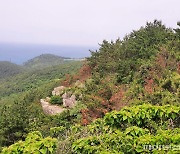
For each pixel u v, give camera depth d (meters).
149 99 12.57
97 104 14.80
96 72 20.41
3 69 123.00
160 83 14.13
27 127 16.52
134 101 12.93
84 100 16.58
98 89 16.64
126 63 18.31
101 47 23.56
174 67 15.80
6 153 4.26
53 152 4.38
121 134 4.52
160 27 21.89
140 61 17.97
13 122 16.47
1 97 55.31
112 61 20.36
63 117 16.20
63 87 23.81
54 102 20.94
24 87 56.81
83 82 21.22
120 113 5.19
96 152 4.26
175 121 5.38
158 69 16.08
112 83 17.47
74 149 4.54
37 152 4.13
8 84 66.50
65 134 5.79
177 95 11.97
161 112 5.30
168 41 18.75
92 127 5.29
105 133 5.02
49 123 16.00
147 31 21.62
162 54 17.16
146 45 19.62
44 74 62.56
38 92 28.50
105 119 5.24
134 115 5.21
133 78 16.75
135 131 4.65
